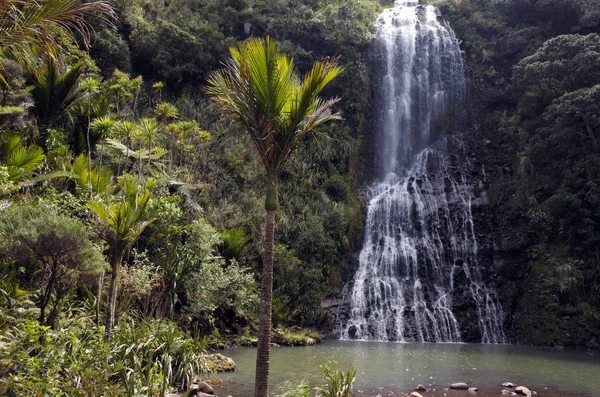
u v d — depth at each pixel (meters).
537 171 32.97
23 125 18.25
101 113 22.58
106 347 8.23
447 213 33.59
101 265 10.22
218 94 7.88
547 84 33.75
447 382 13.51
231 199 28.66
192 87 36.62
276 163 7.66
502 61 41.09
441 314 28.67
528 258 29.75
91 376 7.52
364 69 39.44
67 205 13.86
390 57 41.53
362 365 16.31
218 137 32.72
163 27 36.94
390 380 13.58
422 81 41.25
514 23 42.97
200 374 12.88
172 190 23.14
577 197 29.66
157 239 18.53
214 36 38.44
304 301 26.58
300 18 41.97
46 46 6.29
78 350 8.03
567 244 28.80
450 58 41.78
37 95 20.33
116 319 12.52
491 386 13.09
